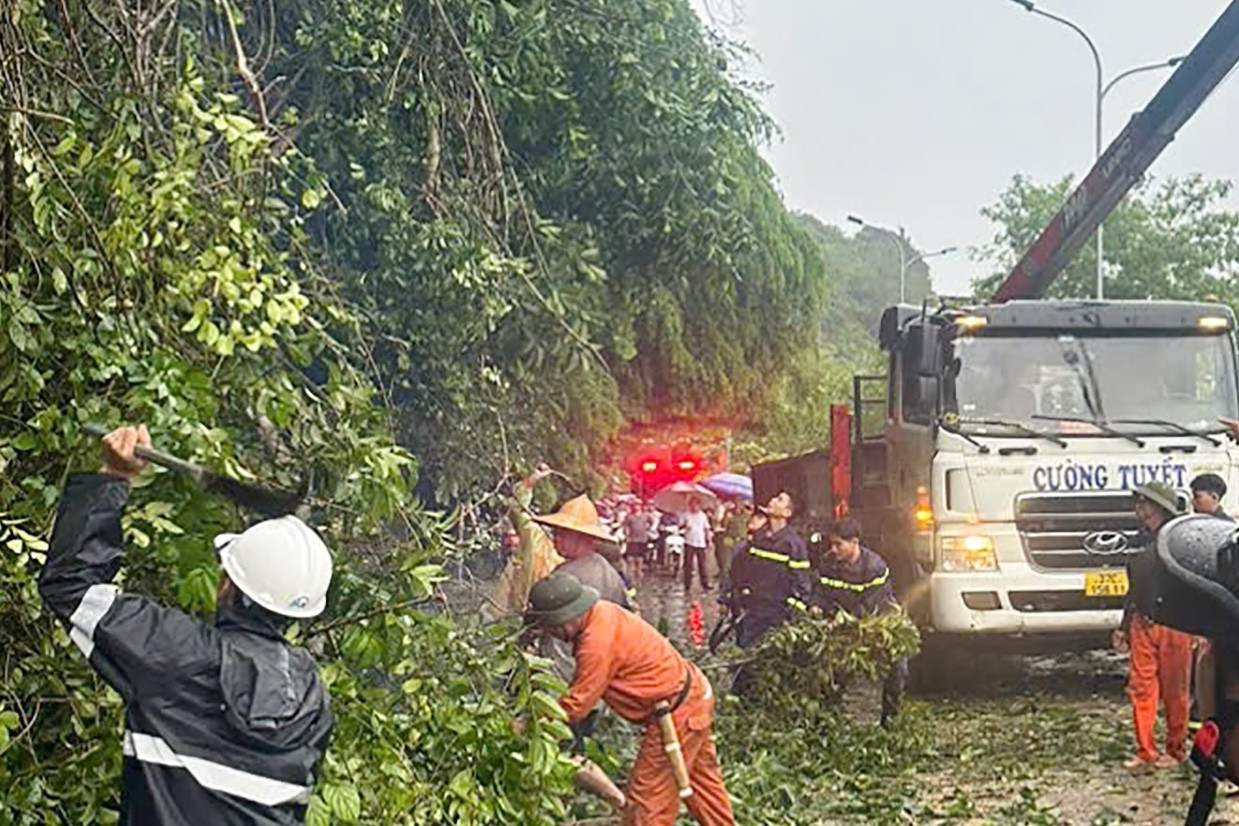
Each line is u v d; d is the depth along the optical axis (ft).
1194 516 23.21
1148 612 23.04
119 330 17.87
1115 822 28.86
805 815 29.17
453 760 19.30
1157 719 40.47
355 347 28.32
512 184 33.76
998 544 43.27
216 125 20.57
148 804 13.38
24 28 19.36
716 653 38.58
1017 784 32.78
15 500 17.10
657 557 112.27
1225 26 40.37
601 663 22.72
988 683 47.83
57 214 17.88
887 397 48.11
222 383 19.84
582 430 41.70
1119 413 43.70
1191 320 44.14
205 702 13.52
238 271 19.01
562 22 35.17
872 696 44.24
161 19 23.02
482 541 27.22
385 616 18.85
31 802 15.99
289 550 14.17
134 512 16.33
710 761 23.90
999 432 43.42
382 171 31.53
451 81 31.91
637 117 36.81
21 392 17.10
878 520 49.08
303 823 14.02
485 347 33.17
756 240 46.14
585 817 25.94
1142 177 45.29
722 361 48.44
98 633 13.47
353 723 17.94
